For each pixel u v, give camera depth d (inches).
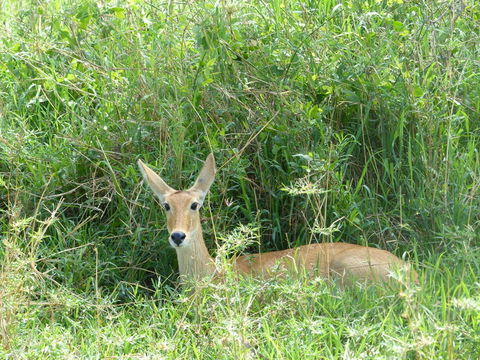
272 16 460.1
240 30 448.8
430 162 410.3
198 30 428.1
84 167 428.8
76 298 345.4
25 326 335.9
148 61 443.8
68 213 428.8
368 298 350.3
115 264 403.2
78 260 386.9
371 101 418.6
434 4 456.8
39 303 334.3
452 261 361.1
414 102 415.8
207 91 430.3
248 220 420.2
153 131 429.4
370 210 410.0
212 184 416.8
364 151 419.5
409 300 281.6
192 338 322.3
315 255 388.2
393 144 415.8
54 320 346.0
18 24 497.4
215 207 420.5
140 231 401.1
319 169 380.8
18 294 330.3
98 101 454.0
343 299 347.9
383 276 370.3
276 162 414.3
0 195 426.0
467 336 288.0
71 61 478.0
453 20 442.0
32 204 420.8
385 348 298.8
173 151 421.4
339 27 451.8
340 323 327.3
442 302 317.1
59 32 464.1
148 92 431.5
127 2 478.3
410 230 389.1
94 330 333.7
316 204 387.5
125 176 409.7
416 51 437.7
